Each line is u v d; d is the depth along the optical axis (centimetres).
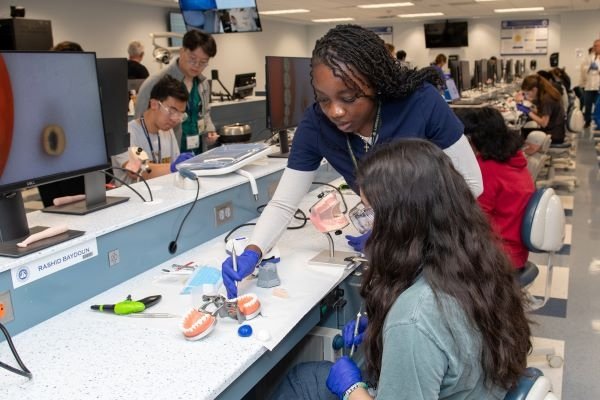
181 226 184
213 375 112
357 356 136
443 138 156
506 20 1525
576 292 325
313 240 200
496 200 221
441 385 93
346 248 189
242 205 218
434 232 95
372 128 153
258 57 1463
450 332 91
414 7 1248
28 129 137
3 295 127
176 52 482
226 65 1338
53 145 145
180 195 190
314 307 152
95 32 959
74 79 150
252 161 227
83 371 115
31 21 465
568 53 1440
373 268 100
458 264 93
